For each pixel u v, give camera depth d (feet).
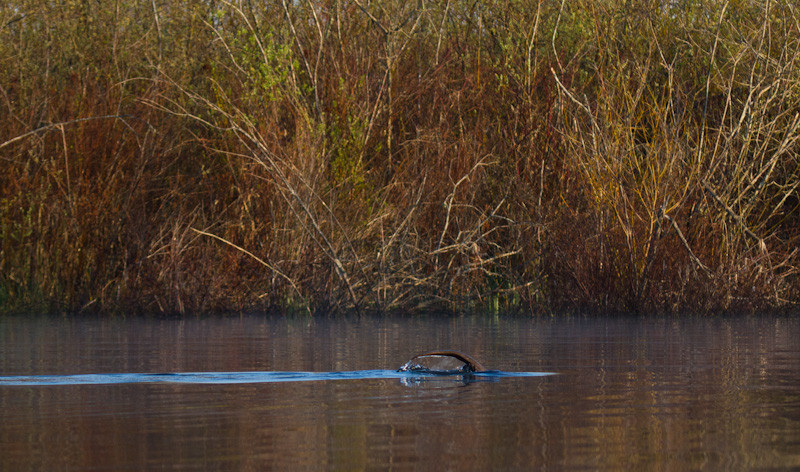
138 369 70.13
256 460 37.91
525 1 165.27
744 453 39.24
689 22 160.45
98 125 141.38
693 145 148.05
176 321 123.13
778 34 154.30
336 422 46.44
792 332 104.42
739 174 141.38
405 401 53.36
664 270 133.80
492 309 139.03
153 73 155.02
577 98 146.10
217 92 148.97
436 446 40.60
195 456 38.65
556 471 36.06
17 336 100.58
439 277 140.15
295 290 134.62
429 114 155.74
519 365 72.54
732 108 147.74
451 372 68.23
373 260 137.80
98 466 36.91
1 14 156.04
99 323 119.96
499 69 155.94
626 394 56.29
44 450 39.96
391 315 134.82
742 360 76.23
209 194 145.79
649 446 40.70
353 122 143.74
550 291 136.77
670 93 137.49
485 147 148.97
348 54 156.46
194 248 137.18
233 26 165.07
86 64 157.07
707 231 136.36
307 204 134.31
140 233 137.28
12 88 148.97
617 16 153.69
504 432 43.86
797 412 49.62
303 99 147.64
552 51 160.15
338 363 74.33
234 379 64.03
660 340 95.25
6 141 138.82
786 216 145.38
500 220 144.66
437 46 165.17
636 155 145.18
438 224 143.64
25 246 135.54
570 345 90.17
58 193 137.08
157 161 144.66
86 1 163.22
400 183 143.84
